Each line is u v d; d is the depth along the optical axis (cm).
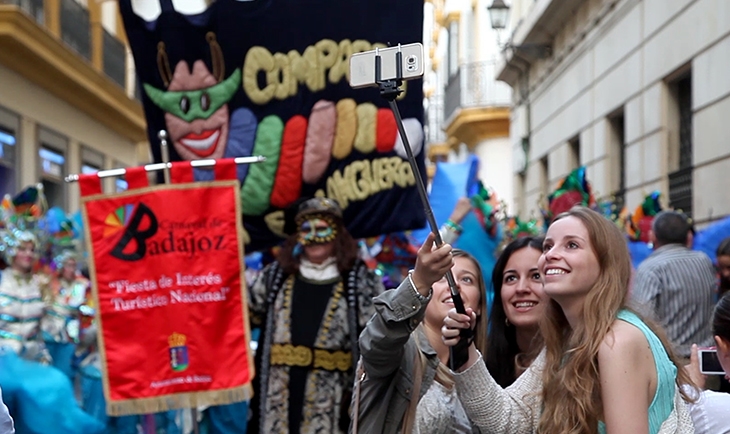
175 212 482
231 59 541
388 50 258
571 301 250
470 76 2450
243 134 545
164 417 630
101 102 1877
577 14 1410
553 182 1577
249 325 486
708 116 888
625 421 226
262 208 548
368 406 292
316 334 490
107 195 482
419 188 262
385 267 754
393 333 272
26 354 739
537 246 355
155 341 479
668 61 1009
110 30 2039
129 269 481
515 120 1930
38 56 1481
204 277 482
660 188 1030
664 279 525
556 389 246
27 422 399
